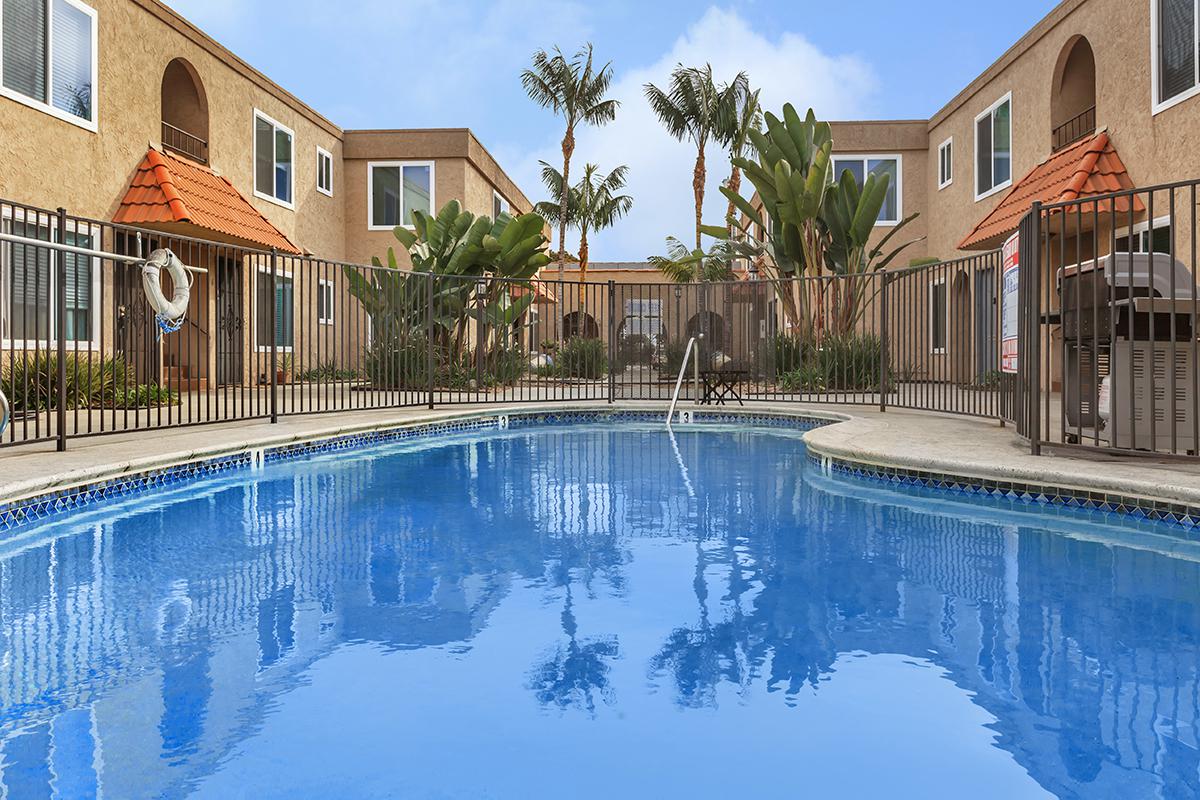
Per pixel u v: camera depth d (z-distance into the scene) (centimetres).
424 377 1385
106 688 234
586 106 2580
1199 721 209
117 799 172
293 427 780
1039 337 562
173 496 550
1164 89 1017
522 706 221
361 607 311
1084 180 1084
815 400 1266
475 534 440
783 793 175
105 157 1116
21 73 972
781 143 1559
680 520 475
